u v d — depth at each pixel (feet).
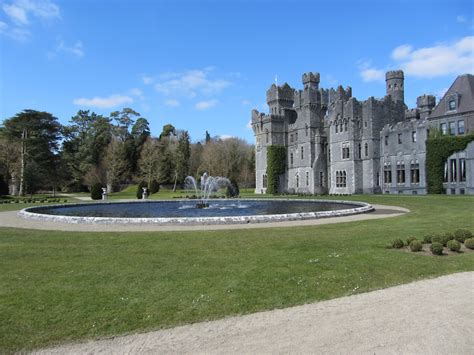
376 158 201.16
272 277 35.27
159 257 43.47
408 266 39.19
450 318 26.12
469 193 160.04
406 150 187.73
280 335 23.72
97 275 36.19
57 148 283.59
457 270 38.55
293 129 242.99
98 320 26.13
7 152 239.50
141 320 26.18
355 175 203.41
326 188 227.61
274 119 246.88
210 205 127.54
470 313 27.04
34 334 24.23
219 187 302.66
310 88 228.63
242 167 350.43
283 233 59.31
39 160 256.32
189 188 338.75
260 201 145.89
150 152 305.12
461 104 168.04
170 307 28.30
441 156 170.19
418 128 182.29
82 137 339.77
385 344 22.33
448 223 68.64
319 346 22.15
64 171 277.64
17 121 253.03
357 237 54.90
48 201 162.50
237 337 23.57
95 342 23.29
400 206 112.37
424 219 75.82
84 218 76.02
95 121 341.21
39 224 75.92
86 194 275.80
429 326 24.81
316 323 25.50
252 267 38.63
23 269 38.55
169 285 33.12
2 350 22.40
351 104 205.16
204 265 39.70
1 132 255.50
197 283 33.65
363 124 205.36
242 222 72.74
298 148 237.45
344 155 209.36
